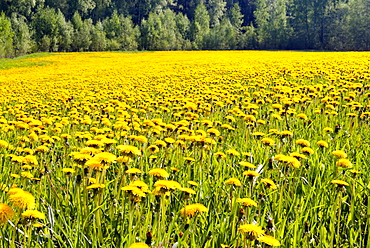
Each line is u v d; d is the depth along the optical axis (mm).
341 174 3504
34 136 4945
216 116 7598
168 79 19078
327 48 113812
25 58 67438
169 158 4500
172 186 2451
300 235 2586
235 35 141875
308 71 16891
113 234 2549
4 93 15594
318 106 8156
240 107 8164
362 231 2820
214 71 22344
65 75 28469
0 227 2438
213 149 4859
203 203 3164
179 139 4629
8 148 4730
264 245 2094
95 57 63562
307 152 3908
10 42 83375
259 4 146250
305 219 2768
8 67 47125
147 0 172125
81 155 2953
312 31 118688
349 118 6449
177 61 38188
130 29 129375
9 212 1935
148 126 5539
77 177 2832
